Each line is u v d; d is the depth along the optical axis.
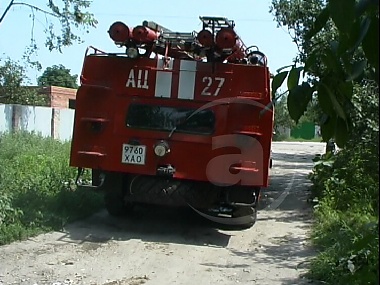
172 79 8.68
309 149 43.31
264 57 8.60
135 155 8.72
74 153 8.88
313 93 2.15
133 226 9.39
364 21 1.86
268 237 9.25
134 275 6.71
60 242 8.09
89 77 8.87
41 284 6.16
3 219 8.28
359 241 2.45
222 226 9.77
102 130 8.82
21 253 7.41
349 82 2.15
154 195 8.94
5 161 13.87
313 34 2.08
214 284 6.48
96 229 9.04
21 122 25.45
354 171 11.74
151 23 8.69
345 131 2.25
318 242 8.64
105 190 9.18
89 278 6.49
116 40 8.46
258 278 6.78
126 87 8.77
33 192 9.93
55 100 40.88
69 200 9.88
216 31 8.23
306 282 6.60
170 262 7.39
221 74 8.54
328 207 10.87
